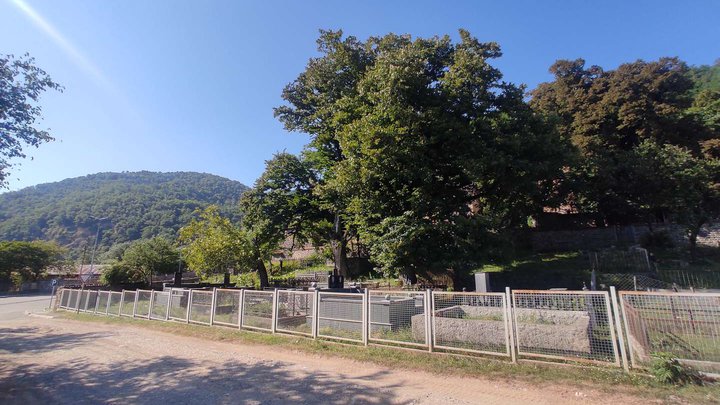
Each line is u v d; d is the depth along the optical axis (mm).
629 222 34656
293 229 36188
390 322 11023
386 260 19062
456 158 20453
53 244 65250
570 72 42969
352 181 19781
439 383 7176
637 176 31234
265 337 12180
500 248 20312
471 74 20156
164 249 40781
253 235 32125
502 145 20781
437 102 20219
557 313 8711
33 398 7242
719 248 30172
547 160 22109
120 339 13680
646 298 7363
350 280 32500
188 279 46750
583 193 33688
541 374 7160
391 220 18844
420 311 10844
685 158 29891
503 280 27281
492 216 20734
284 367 8828
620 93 36562
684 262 27203
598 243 34906
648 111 35438
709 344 6727
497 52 23125
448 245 19094
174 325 15812
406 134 19281
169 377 8336
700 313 6895
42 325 19500
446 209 20203
